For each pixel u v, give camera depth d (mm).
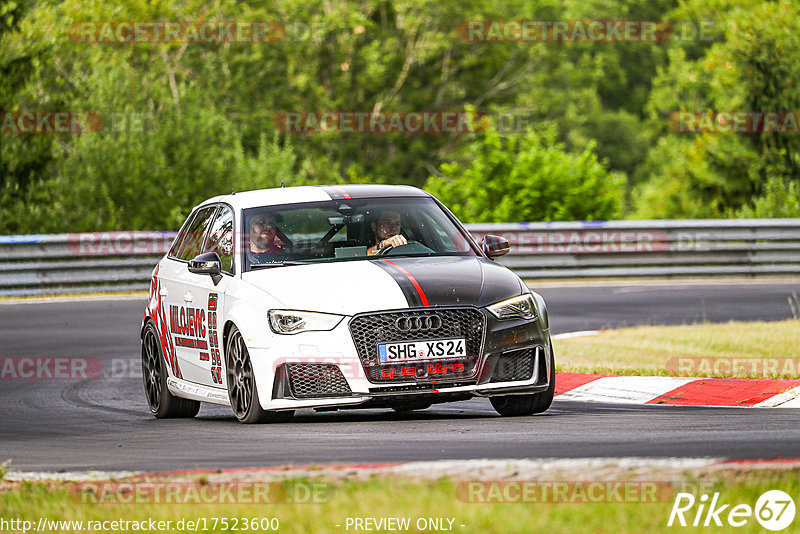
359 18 174125
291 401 29531
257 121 168375
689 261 83688
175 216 104938
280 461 24062
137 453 26812
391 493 18562
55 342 55219
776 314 59188
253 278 31469
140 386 43750
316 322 29516
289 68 175375
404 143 184500
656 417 30047
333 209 33562
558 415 31125
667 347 45906
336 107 175250
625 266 83312
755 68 131000
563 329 55312
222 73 167750
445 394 29234
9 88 104438
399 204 34094
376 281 30047
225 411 38094
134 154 105562
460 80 188375
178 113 113125
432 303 29453
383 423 30016
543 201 103625
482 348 29531
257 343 30094
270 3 175375
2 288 76062
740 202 135500
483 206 104500
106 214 104125
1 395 41906
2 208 102875
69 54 124438
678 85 157125
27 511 19375
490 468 20406
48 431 33094
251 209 33844
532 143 106750
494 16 184500
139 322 62125
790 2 131750
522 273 82375
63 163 106438
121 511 18828
